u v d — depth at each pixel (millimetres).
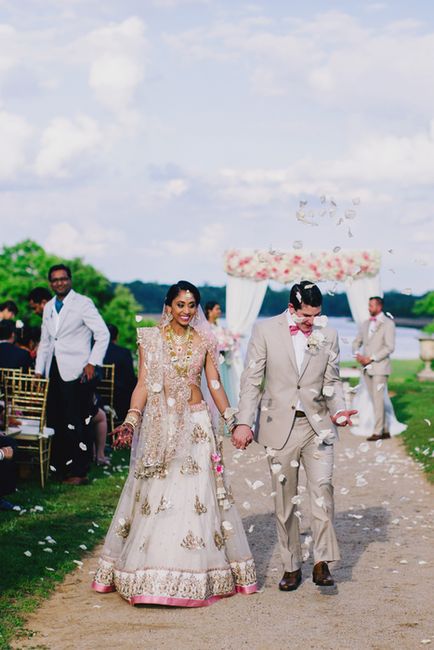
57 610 5035
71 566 5926
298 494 5746
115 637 4551
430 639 4480
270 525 7371
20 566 5824
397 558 6227
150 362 5422
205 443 5379
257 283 16734
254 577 5402
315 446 5418
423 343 24031
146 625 4742
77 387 9023
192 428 5352
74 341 9039
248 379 5488
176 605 5035
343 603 5137
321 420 5398
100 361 8961
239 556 5371
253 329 5602
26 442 9289
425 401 17250
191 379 5410
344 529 7199
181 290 5422
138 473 5324
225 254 16703
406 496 8633
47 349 9156
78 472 9023
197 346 5473
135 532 5258
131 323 53031
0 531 6758
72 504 7934
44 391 8828
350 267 16453
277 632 4613
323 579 5285
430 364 24203
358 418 13742
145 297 54844
